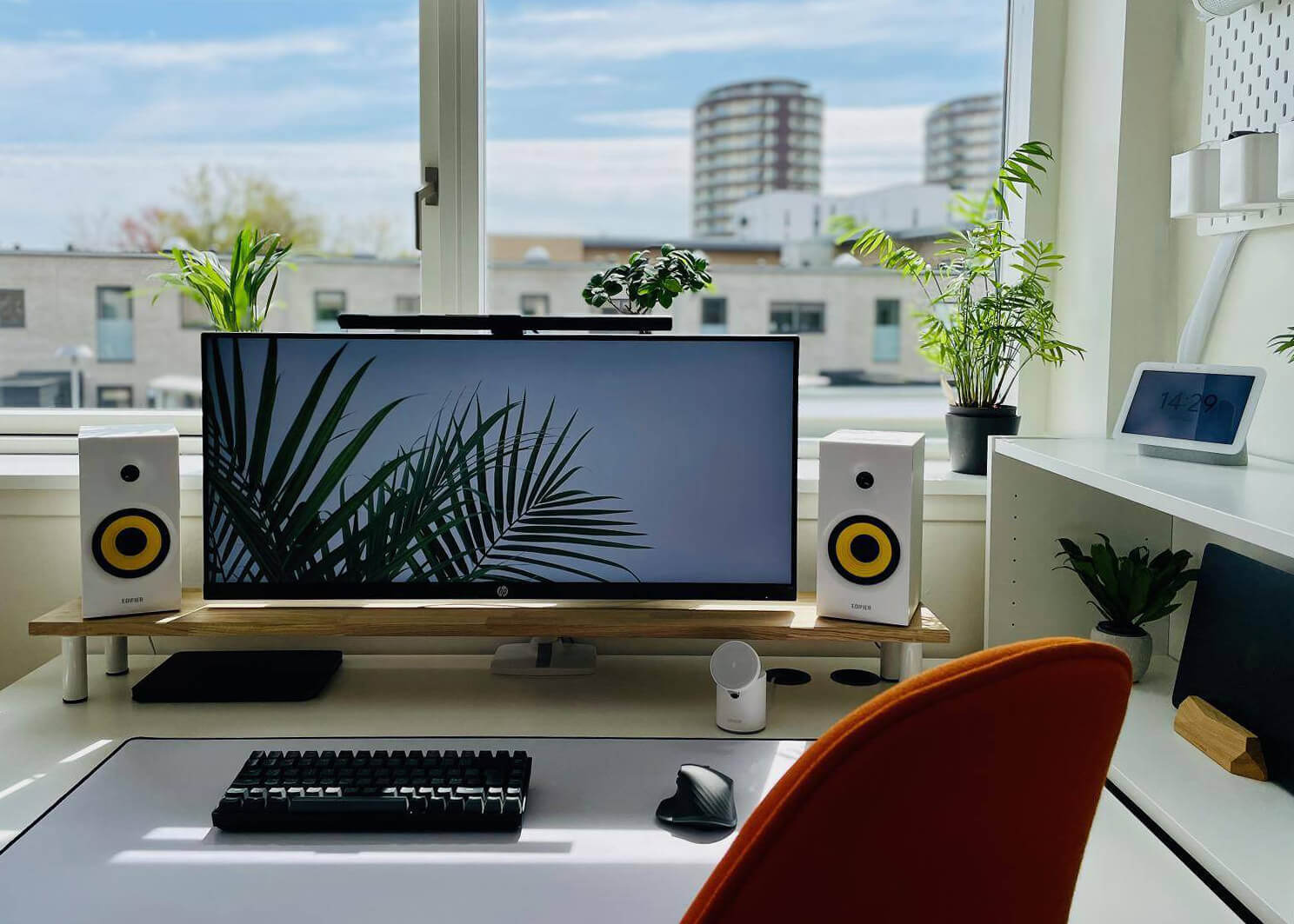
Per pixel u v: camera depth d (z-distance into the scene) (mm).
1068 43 1866
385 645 1778
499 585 1572
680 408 1560
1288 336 1238
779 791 600
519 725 1428
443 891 978
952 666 600
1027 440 1606
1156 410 1407
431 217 1953
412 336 1569
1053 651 607
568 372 1567
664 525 1564
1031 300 1796
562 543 1570
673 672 1663
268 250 1843
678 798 1140
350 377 1573
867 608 1485
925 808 589
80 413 2053
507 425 1571
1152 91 1655
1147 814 1150
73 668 1500
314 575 1571
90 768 1273
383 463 1573
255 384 1568
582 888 984
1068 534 1632
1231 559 1359
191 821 1119
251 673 1590
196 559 1778
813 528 1797
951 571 1801
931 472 1879
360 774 1159
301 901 958
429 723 1432
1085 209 1795
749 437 1560
